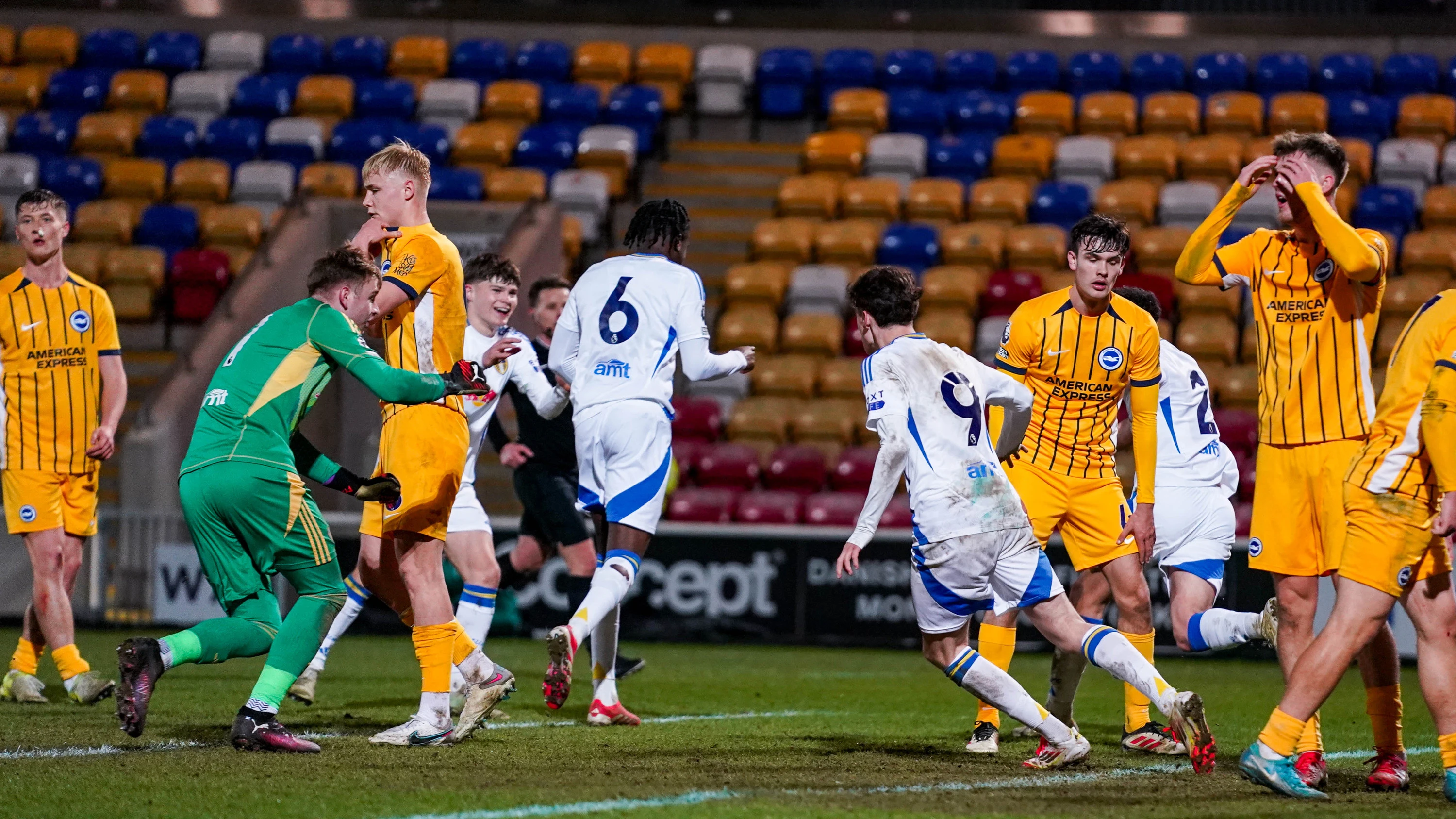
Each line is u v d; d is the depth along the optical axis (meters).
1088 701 28.70
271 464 17.91
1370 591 15.69
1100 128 65.06
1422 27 67.81
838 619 41.28
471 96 66.06
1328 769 18.70
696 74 68.56
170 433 45.28
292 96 66.75
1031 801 15.09
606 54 68.69
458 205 51.84
